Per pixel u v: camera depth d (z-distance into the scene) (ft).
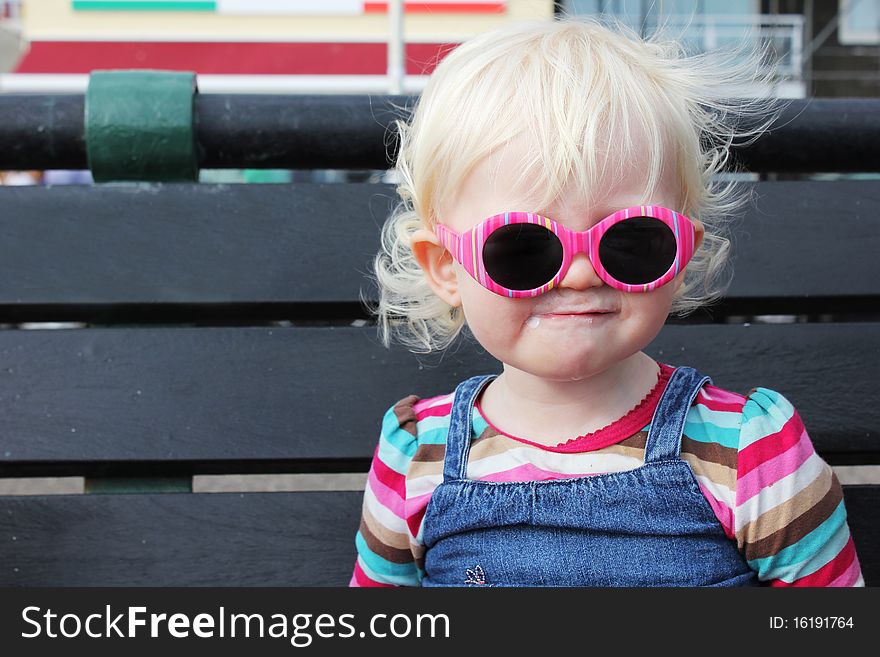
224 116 3.84
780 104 3.82
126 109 3.78
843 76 17.95
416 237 3.14
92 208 3.85
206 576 3.86
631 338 2.88
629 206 2.88
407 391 3.89
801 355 3.87
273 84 15.31
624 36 3.48
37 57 15.06
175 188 3.87
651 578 3.05
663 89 3.10
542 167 2.84
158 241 3.86
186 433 3.84
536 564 3.11
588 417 3.19
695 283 3.85
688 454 3.10
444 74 3.18
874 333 3.87
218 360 3.87
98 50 15.12
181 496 3.88
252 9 15.19
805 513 3.03
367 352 3.90
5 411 3.81
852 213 3.89
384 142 3.86
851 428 3.84
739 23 16.30
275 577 3.88
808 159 3.89
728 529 3.05
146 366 3.85
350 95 3.92
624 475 3.07
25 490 6.81
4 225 3.83
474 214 2.97
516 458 3.21
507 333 2.91
